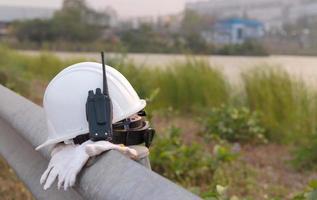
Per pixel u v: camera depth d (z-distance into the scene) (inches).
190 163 227.5
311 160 268.4
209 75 445.4
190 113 431.5
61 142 86.0
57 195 101.0
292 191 227.6
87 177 75.3
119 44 480.1
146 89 431.5
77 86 83.7
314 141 275.0
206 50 634.2
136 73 438.9
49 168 84.5
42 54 805.9
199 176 225.5
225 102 414.9
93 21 1111.6
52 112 85.4
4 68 509.4
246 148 311.1
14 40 1207.6
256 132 325.1
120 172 69.5
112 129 80.5
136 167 68.6
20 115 129.0
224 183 220.7
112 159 73.5
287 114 343.0
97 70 84.6
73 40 1047.6
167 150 233.8
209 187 213.9
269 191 224.7
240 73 409.1
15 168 137.2
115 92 83.6
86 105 78.9
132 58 489.7
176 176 224.1
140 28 855.1
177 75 450.9
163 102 440.1
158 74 458.0
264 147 316.2
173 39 791.7
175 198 57.7
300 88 358.9
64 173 77.8
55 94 85.1
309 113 338.0
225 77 443.5
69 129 83.7
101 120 77.8
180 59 505.7
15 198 188.5
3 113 147.2
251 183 229.5
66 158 82.4
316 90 360.8
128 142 84.5
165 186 60.9
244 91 396.5
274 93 356.5
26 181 123.3
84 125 82.6
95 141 77.7
